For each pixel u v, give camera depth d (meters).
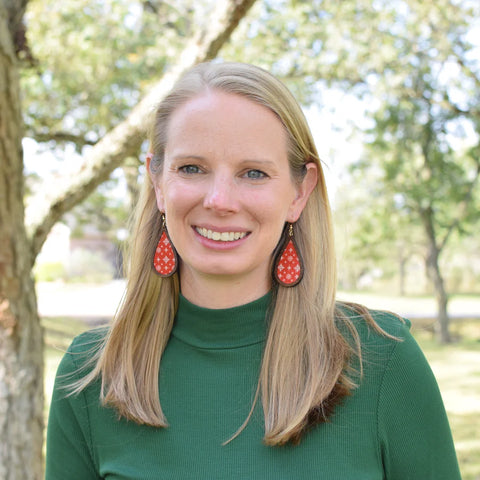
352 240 20.30
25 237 3.54
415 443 1.63
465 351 15.54
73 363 1.87
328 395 1.62
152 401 1.72
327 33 10.66
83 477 1.81
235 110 1.57
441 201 15.91
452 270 42.47
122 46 10.19
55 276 39.22
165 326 1.81
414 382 1.64
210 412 1.69
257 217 1.59
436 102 13.57
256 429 1.64
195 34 3.58
